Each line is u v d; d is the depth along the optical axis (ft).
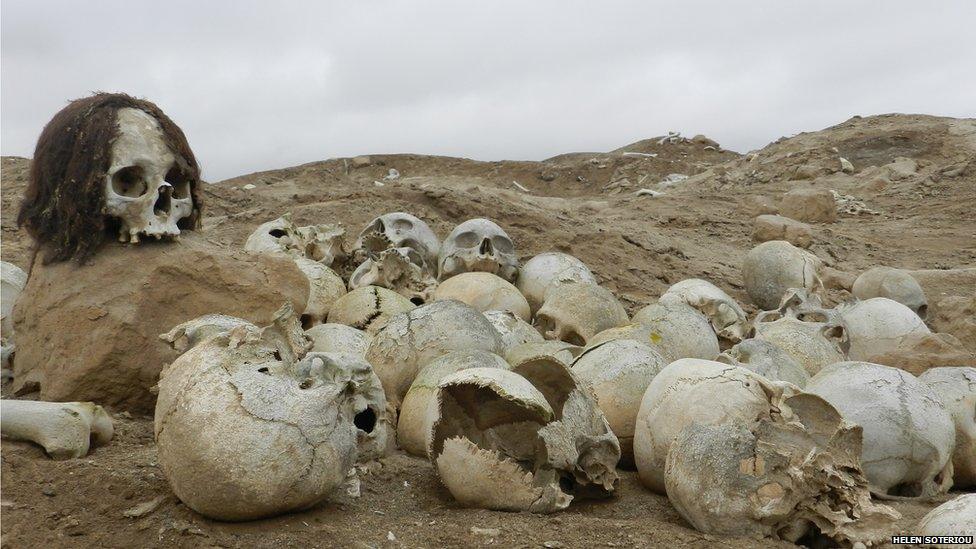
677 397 18.45
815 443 17.07
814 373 27.17
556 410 19.17
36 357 22.56
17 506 15.31
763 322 31.12
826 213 80.84
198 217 24.81
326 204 54.34
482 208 55.26
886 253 67.15
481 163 161.27
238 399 14.89
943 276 49.60
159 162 22.50
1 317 28.27
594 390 20.99
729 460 16.47
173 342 18.19
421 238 38.50
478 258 36.65
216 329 18.24
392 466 20.24
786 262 44.16
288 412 15.07
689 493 16.65
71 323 22.00
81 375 21.62
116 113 22.33
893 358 28.17
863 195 96.99
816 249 64.44
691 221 73.10
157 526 14.87
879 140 117.19
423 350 23.53
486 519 16.44
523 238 51.37
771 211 80.84
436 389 17.95
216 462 14.51
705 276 50.88
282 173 148.46
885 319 32.24
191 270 23.06
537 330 30.42
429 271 37.93
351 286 33.35
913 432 19.70
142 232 22.45
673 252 55.77
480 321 24.54
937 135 116.47
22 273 30.25
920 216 85.30
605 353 21.79
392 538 15.31
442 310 24.21
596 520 16.75
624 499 19.16
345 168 160.04
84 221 22.21
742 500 16.25
